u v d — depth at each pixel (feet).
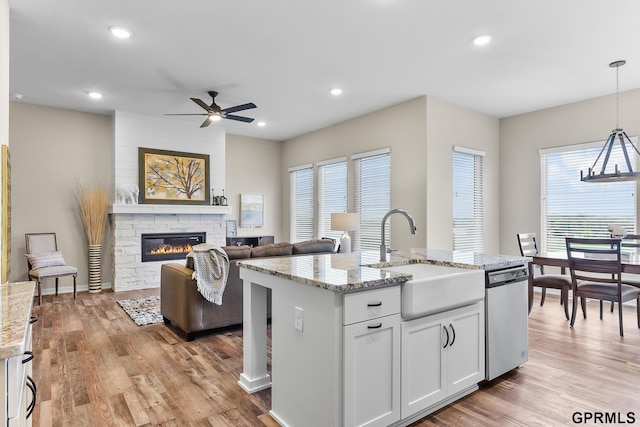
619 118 15.65
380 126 18.49
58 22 10.19
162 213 19.74
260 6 9.47
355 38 11.20
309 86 15.25
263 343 8.21
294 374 6.51
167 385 8.30
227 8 9.55
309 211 23.93
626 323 12.84
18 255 17.35
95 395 7.83
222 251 11.80
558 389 8.04
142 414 7.10
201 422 6.84
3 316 3.62
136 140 19.31
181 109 18.47
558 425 6.66
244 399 7.70
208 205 21.44
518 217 19.02
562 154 17.52
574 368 9.13
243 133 24.09
